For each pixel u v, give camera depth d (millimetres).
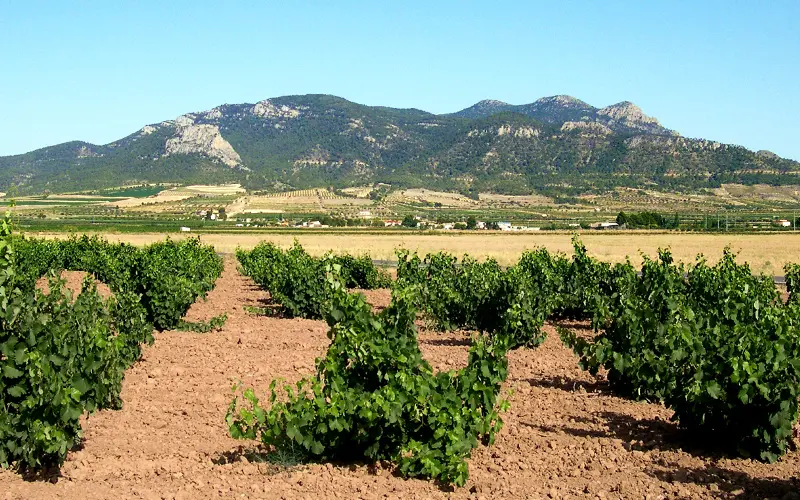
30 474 8484
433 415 8430
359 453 9039
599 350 12344
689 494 8000
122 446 9539
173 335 18375
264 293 30891
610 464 9031
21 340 8656
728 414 9336
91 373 9430
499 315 18750
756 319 13188
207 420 10703
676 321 12961
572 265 24078
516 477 8531
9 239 9117
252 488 7957
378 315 9875
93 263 35188
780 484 8336
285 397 11727
